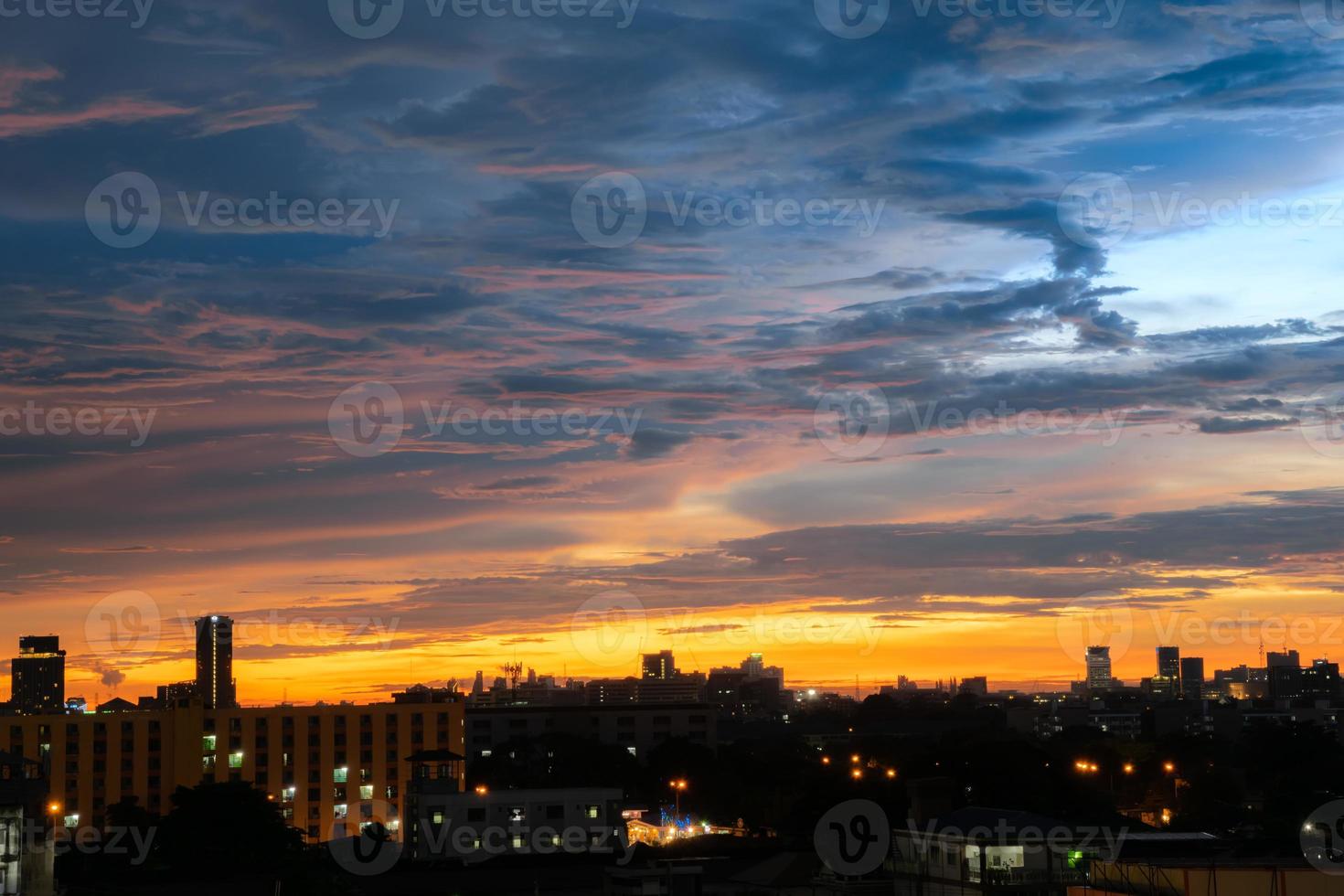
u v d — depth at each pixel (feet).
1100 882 252.62
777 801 599.98
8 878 345.51
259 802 464.24
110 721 638.53
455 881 376.27
